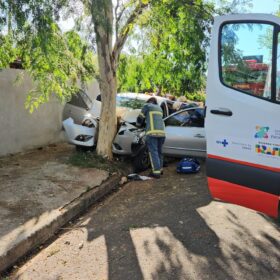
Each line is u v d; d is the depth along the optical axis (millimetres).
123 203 6145
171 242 4508
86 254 4336
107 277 3811
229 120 4070
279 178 3803
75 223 5391
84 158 7988
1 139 8445
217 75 4129
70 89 7434
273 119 3793
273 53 3766
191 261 4035
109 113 8062
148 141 7672
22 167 7543
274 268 3824
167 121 8703
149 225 5066
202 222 5051
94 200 6277
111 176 7273
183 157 8484
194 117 8414
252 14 3902
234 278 3662
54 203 5633
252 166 3961
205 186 6797
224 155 4141
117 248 4438
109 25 6527
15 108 8781
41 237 4719
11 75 8586
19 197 5785
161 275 3785
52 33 6344
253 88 3916
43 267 4090
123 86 10867
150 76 10492
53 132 10195
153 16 7922
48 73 6965
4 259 4023
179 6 7996
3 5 5875
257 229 4762
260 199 3980
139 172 8320
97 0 6113
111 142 8227
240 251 4203
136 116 9031
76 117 8703
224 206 5625
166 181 7398
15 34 6348
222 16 4086
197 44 8633
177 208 5664
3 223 4812
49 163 7871
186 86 10672
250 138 3947
